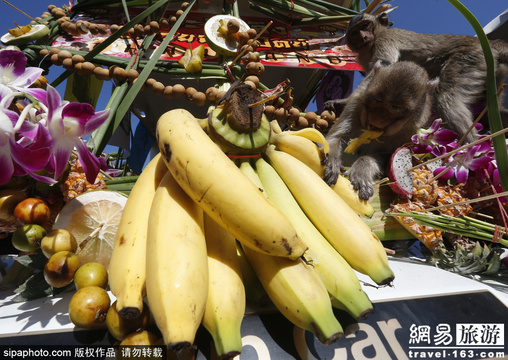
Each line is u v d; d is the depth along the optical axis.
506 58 3.78
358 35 4.05
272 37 3.34
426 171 2.26
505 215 2.19
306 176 1.61
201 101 2.29
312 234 1.45
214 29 2.61
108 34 2.95
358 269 1.44
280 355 1.24
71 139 1.42
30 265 1.56
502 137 1.95
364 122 2.87
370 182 2.15
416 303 1.50
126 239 1.32
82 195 1.73
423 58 4.12
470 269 1.98
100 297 1.31
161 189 1.38
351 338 1.31
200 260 1.17
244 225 1.19
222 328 1.10
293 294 1.21
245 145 1.61
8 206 1.62
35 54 2.57
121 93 2.33
